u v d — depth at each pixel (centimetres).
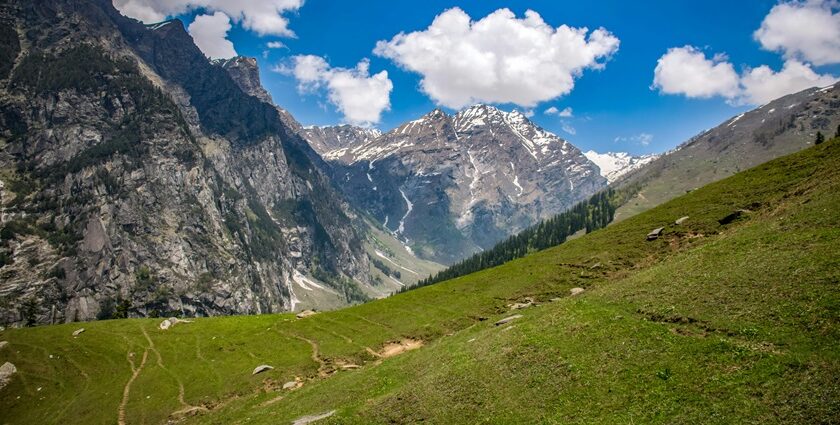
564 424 2878
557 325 4259
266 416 5362
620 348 3472
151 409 7156
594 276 7512
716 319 3456
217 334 10081
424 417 3566
